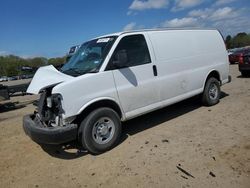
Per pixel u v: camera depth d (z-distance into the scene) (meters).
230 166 4.08
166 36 6.31
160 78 5.98
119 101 5.29
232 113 6.68
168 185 3.79
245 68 12.90
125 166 4.49
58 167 4.79
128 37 5.58
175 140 5.34
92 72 5.07
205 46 7.31
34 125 4.93
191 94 6.85
